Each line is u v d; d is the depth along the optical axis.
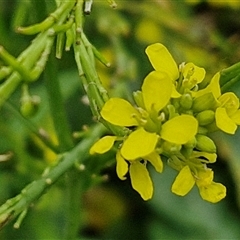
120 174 0.14
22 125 0.22
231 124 0.14
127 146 0.14
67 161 0.18
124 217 0.25
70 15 0.15
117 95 0.21
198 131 0.14
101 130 0.18
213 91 0.14
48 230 0.22
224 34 0.25
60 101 0.18
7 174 0.22
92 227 0.25
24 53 0.15
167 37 0.24
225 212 0.24
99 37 0.25
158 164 0.14
